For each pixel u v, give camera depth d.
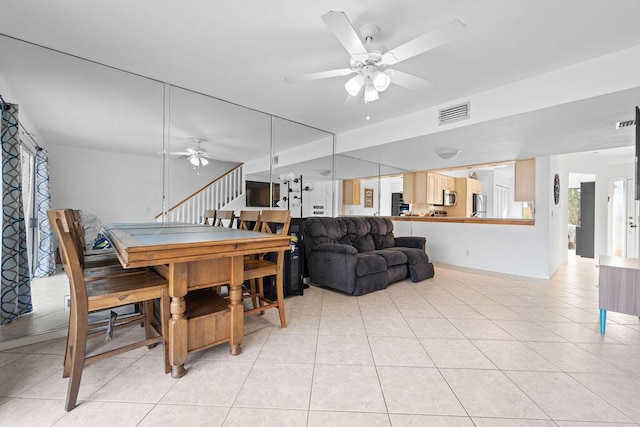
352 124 3.94
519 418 1.35
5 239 2.25
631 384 1.61
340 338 2.18
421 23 1.87
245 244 1.89
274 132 4.05
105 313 2.50
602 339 2.19
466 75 2.52
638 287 2.15
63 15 1.83
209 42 2.11
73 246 1.43
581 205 6.41
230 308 1.91
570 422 1.32
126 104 2.99
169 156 3.15
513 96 2.66
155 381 1.62
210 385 1.59
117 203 3.07
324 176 4.82
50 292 2.71
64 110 2.93
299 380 1.64
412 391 1.55
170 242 1.62
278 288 2.38
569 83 2.35
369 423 1.32
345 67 2.45
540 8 1.70
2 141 2.26
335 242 3.86
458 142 3.67
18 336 2.08
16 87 2.59
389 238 4.62
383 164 5.49
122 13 1.81
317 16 1.81
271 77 2.63
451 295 3.34
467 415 1.37
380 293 3.41
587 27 1.86
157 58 2.33
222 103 3.18
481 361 1.86
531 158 4.57
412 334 2.26
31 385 1.58
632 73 2.07
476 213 7.42
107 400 1.46
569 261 5.83
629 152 5.37
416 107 3.30
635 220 5.84
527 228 4.44
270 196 4.08
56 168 3.03
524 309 2.87
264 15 1.81
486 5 1.69
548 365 1.82
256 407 1.42
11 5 1.73
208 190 3.47
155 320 2.15
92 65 2.39
